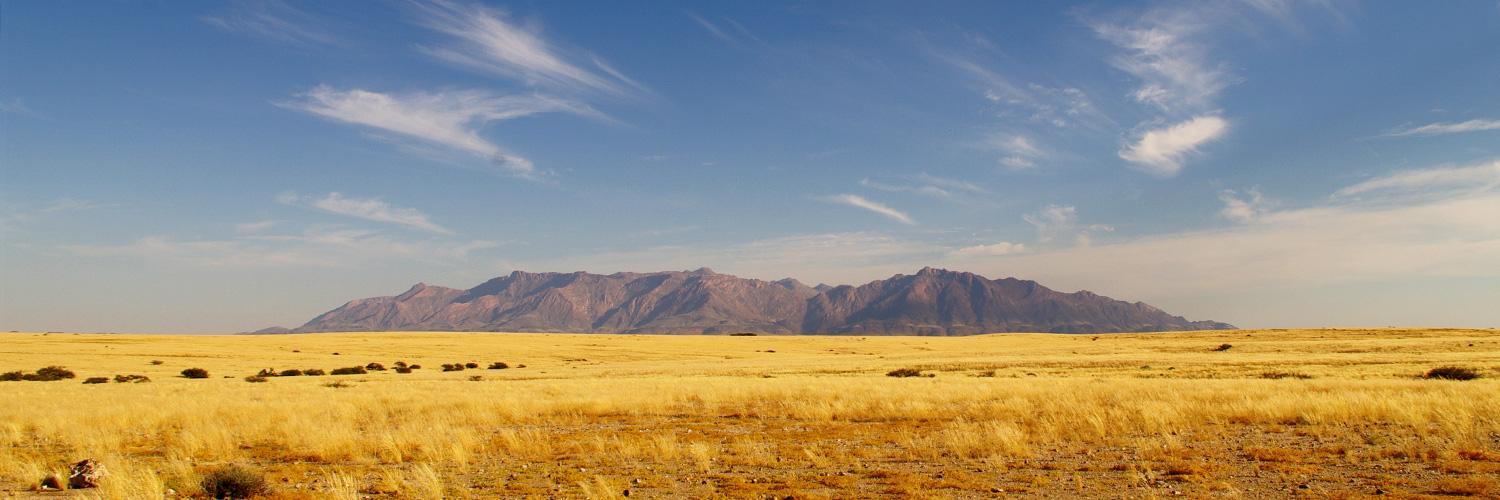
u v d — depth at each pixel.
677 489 12.83
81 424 22.38
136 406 27.42
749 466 15.09
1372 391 25.23
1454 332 133.38
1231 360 59.78
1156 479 12.91
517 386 41.75
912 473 13.89
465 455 16.02
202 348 109.31
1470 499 10.88
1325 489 11.77
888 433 19.97
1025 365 62.44
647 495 12.38
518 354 110.75
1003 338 170.25
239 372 75.94
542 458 16.36
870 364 70.06
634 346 130.50
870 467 14.72
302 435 19.59
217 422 22.56
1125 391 28.78
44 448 19.06
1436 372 37.75
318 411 25.91
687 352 118.56
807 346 138.50
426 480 12.68
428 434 18.61
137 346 110.00
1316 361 56.19
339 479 13.59
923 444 17.45
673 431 21.41
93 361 85.88
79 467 14.01
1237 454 15.20
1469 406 19.39
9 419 24.17
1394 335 130.88
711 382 41.94
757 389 34.28
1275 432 18.09
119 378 61.09
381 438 18.70
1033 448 16.59
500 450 17.53
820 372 58.22
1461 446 14.86
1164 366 55.16
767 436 20.06
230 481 12.73
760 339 161.88
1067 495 11.84
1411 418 18.09
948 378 44.06
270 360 93.06
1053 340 159.12
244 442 19.47
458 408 27.41
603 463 15.62
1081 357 72.94
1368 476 12.65
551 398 31.06
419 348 118.00
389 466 15.63
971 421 21.61
